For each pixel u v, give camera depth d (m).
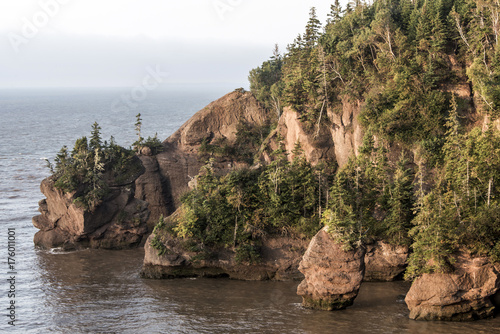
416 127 91.75
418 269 66.81
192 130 135.12
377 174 84.81
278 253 83.44
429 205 69.19
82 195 102.06
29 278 86.31
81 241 102.75
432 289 64.56
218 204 86.81
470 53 99.38
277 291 77.88
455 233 65.56
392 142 92.69
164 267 84.12
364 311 68.81
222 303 73.75
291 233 85.75
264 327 65.50
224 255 84.25
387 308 69.56
